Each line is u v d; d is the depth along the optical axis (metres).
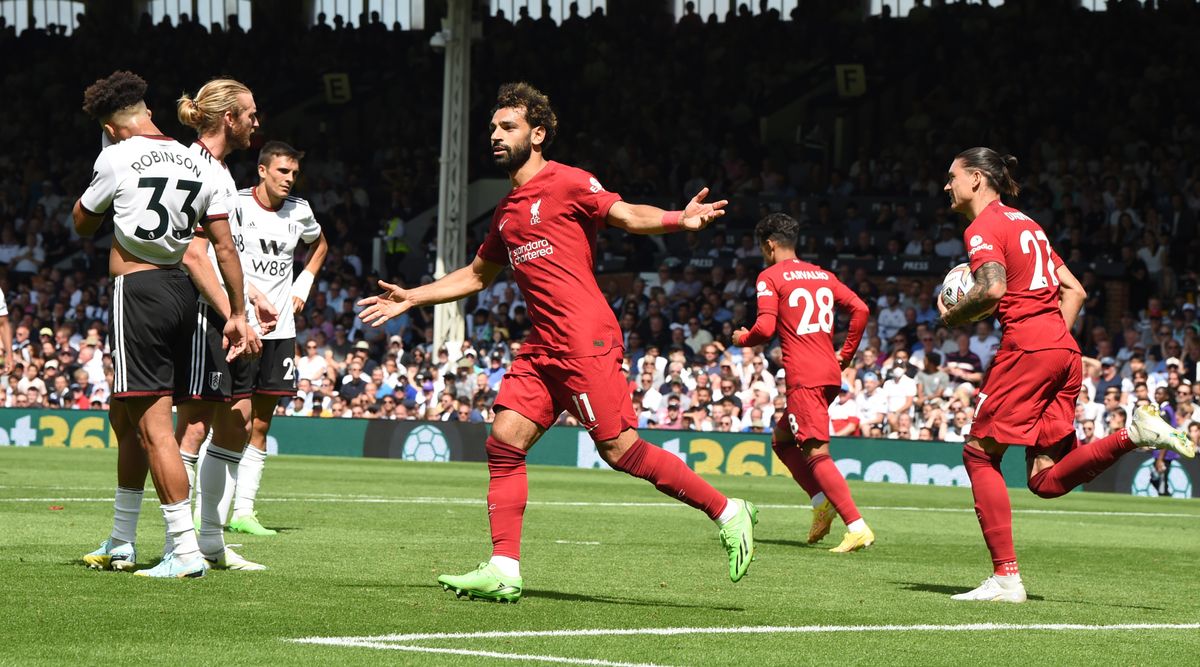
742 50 44.88
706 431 27.92
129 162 8.16
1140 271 32.44
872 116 41.81
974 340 29.75
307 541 11.23
